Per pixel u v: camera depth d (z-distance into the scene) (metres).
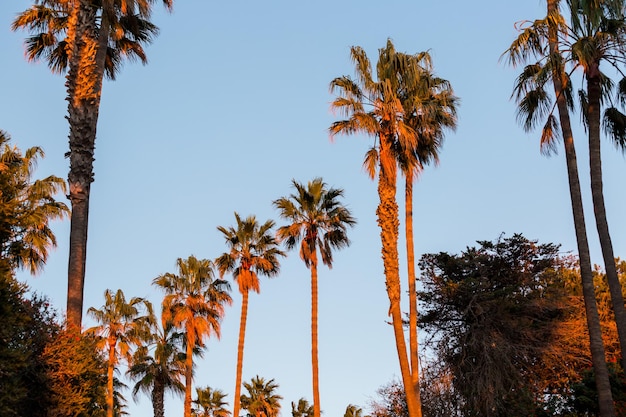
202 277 45.78
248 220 42.16
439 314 31.36
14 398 16.12
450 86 25.75
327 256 35.91
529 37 19.12
